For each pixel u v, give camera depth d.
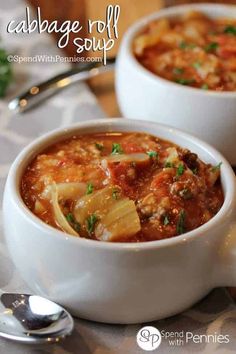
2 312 0.43
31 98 0.61
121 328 0.43
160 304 0.42
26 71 0.65
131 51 0.58
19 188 0.44
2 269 0.46
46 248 0.41
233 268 0.42
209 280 0.43
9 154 0.56
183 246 0.40
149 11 0.73
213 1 0.76
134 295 0.41
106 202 0.42
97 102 0.61
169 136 0.49
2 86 0.61
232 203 0.43
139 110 0.57
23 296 0.43
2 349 0.41
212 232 0.41
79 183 0.43
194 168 0.45
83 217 0.41
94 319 0.43
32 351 0.41
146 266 0.40
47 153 0.47
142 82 0.56
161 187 0.43
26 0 0.74
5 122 0.59
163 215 0.42
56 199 0.42
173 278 0.41
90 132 0.49
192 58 0.58
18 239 0.42
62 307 0.43
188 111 0.54
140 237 0.41
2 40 0.68
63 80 0.63
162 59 0.58
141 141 0.48
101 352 0.42
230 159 0.56
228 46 0.59
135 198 0.43
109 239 0.41
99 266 0.40
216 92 0.54
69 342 0.42
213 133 0.55
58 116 0.60
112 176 0.43
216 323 0.44
